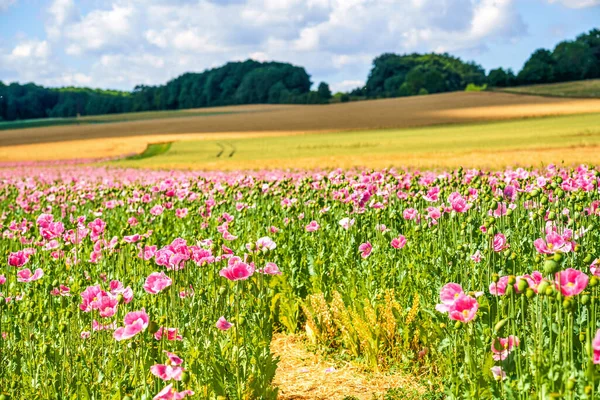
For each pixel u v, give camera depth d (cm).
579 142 4497
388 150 5012
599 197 843
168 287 511
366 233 843
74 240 777
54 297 646
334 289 742
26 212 1334
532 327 482
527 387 409
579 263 588
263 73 18600
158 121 11638
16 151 7256
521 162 2916
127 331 423
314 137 7225
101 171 3866
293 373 634
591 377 365
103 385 478
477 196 770
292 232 907
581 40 15800
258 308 627
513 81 15312
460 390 483
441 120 8562
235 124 9919
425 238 789
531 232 758
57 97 19525
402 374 602
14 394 471
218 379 473
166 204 1003
